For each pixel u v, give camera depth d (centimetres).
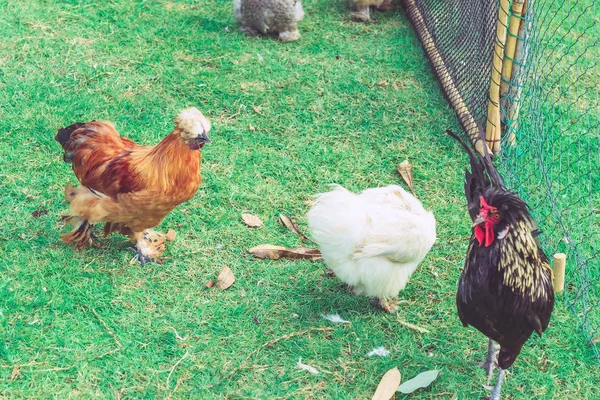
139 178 224
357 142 288
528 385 215
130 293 232
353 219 216
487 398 212
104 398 207
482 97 288
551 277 208
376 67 325
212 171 273
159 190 224
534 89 289
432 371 215
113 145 232
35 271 235
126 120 290
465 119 292
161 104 299
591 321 230
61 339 218
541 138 286
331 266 225
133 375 212
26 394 206
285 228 255
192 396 208
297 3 329
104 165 227
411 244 217
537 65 297
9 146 274
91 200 231
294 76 317
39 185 262
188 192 229
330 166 278
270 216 259
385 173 277
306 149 284
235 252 247
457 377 216
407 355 221
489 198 194
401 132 293
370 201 222
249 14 332
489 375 216
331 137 290
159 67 316
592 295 238
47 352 215
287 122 295
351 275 222
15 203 255
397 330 228
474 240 197
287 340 223
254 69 320
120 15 344
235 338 222
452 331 228
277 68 320
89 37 329
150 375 212
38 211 253
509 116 281
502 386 215
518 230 192
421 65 328
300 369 216
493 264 193
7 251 240
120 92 302
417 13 347
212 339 222
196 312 229
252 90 309
